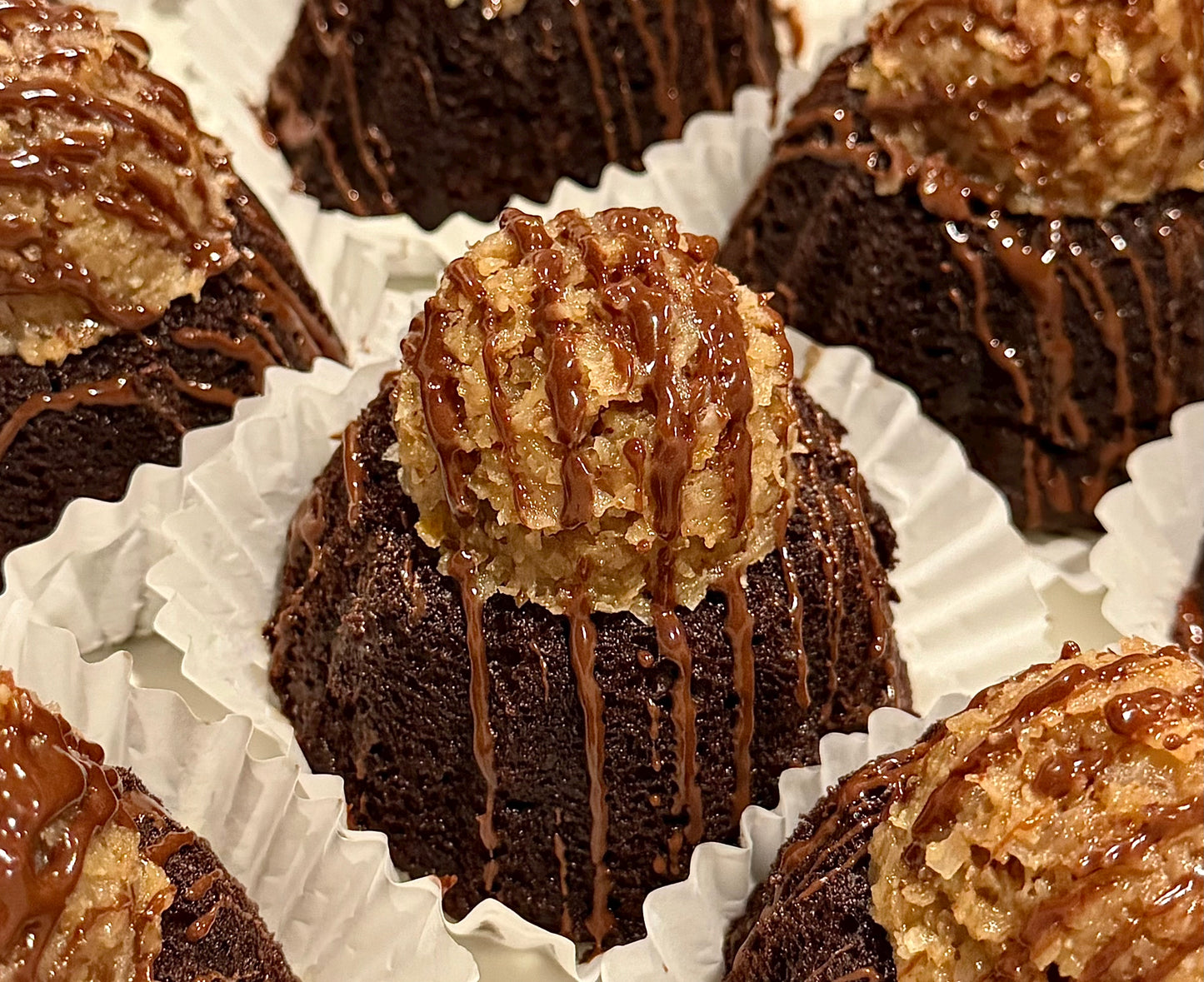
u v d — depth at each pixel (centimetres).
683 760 14
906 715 14
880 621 15
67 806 11
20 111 15
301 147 22
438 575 14
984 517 17
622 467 13
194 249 16
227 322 17
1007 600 17
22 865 10
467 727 14
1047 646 17
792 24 24
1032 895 11
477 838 14
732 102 22
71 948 11
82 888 11
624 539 13
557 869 14
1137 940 10
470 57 20
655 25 21
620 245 14
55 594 16
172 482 16
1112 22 16
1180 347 18
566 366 13
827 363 18
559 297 13
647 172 21
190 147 16
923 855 11
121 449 16
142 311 16
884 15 18
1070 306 17
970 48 17
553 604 14
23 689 11
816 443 15
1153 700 11
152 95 16
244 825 14
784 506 14
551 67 20
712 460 13
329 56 21
